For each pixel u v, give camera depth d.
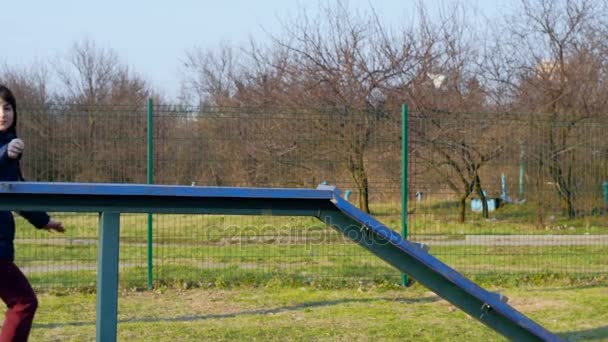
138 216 10.02
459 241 9.84
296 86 20.72
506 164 9.85
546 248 10.15
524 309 8.12
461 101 20.23
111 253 4.42
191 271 9.77
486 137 9.70
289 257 10.39
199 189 4.46
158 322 7.31
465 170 9.70
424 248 4.78
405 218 9.42
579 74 19.53
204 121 9.02
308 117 9.27
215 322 7.36
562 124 9.91
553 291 9.17
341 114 9.35
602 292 9.09
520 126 9.81
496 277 9.77
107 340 4.37
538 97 19.70
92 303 8.27
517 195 9.97
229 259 10.30
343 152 9.34
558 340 4.76
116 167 8.91
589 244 10.14
